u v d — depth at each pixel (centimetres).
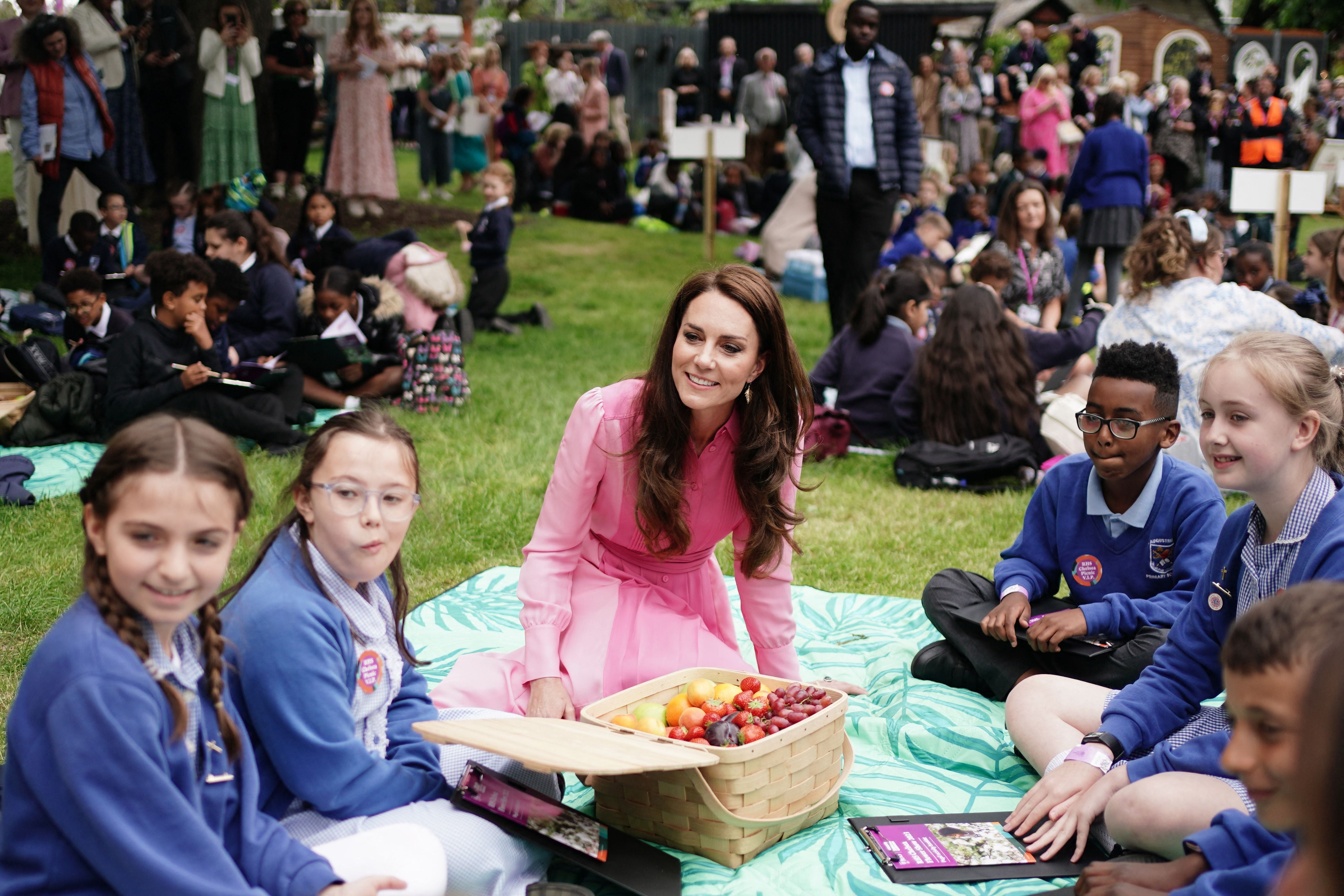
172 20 1187
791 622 324
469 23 2291
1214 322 558
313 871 207
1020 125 1712
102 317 660
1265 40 2361
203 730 207
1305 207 927
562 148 1678
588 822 251
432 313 733
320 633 231
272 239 714
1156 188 1543
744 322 278
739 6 2195
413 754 257
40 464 554
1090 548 338
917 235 1003
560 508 304
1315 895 131
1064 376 693
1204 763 252
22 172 1031
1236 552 269
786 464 300
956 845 263
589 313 1102
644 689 289
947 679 356
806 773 269
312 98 1312
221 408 579
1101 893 223
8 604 408
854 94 852
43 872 191
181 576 190
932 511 561
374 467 237
